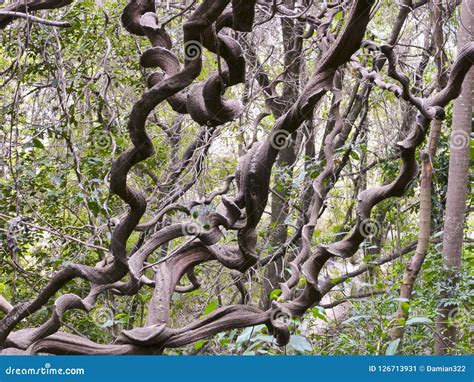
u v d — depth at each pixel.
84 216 5.11
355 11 1.59
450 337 3.78
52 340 1.76
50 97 4.98
